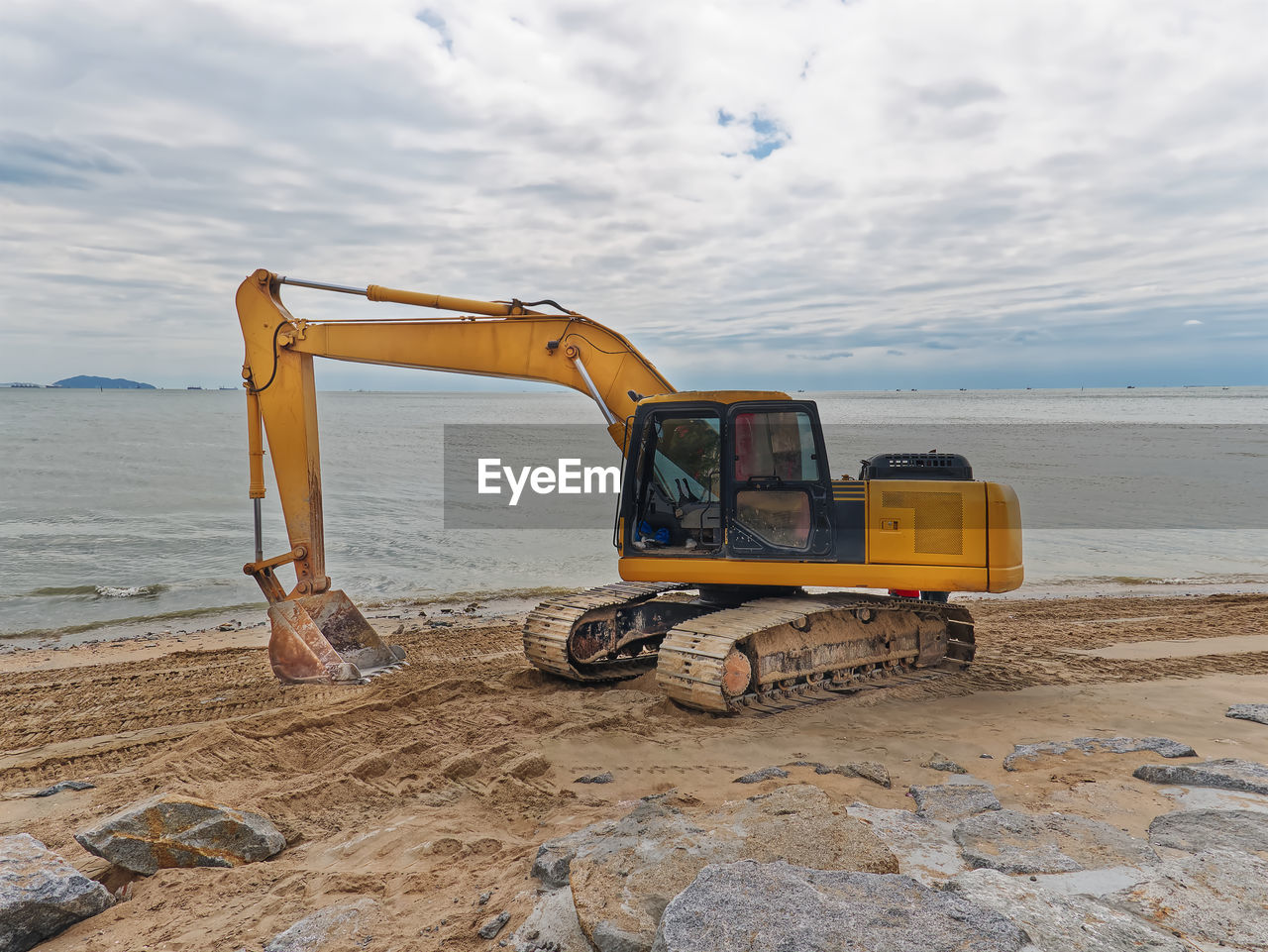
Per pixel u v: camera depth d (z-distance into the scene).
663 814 4.32
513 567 16.67
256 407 8.58
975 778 5.47
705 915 2.87
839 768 5.64
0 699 8.28
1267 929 3.25
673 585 9.02
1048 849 4.09
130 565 16.08
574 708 7.34
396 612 12.98
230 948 3.61
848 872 3.26
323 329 8.39
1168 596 13.98
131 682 8.92
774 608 7.52
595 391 8.16
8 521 20.44
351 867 4.44
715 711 6.98
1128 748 5.96
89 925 3.89
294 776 5.96
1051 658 9.41
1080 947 2.89
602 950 3.01
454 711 7.30
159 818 4.65
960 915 2.89
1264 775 5.16
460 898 3.89
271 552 17.05
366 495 26.67
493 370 8.39
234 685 8.77
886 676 8.38
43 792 5.78
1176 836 4.32
